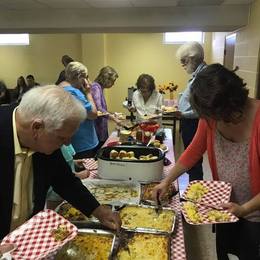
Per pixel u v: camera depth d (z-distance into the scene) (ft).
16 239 3.31
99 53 23.81
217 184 4.65
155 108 11.85
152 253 3.69
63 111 3.18
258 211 4.35
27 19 14.20
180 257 3.75
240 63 12.94
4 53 25.84
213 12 13.00
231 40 15.02
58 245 3.24
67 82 8.36
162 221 4.40
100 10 13.76
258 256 4.54
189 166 5.16
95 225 4.19
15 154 3.47
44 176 3.98
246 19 12.53
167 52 24.16
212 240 8.21
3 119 3.45
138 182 5.74
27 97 3.30
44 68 25.82
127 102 16.80
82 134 7.88
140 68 24.71
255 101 4.17
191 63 8.75
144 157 6.23
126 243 3.85
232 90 3.59
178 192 5.29
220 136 4.43
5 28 14.39
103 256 3.64
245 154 4.20
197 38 23.54
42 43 25.31
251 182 4.29
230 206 4.16
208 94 3.55
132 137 8.95
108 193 5.35
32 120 3.24
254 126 4.02
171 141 9.20
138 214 4.58
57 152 4.10
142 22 13.67
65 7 13.62
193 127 9.16
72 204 4.31
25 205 3.84
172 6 13.24
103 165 5.98
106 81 11.26
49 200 5.01
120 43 24.35
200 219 4.09
